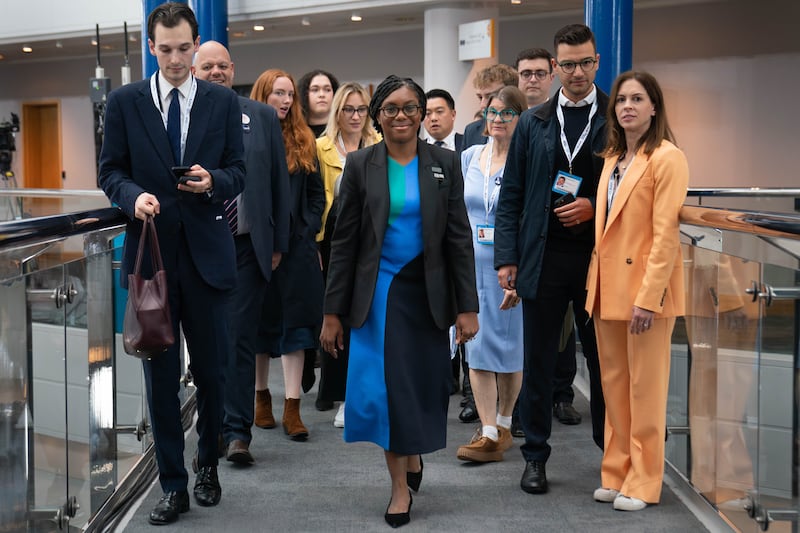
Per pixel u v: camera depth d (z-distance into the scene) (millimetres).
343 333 3701
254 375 4371
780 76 11805
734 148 12156
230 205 4270
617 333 3680
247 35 14953
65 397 3025
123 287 3453
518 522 3482
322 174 5184
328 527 3443
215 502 3707
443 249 3531
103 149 3396
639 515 3555
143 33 8234
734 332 3225
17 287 2531
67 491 3061
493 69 5395
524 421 3910
